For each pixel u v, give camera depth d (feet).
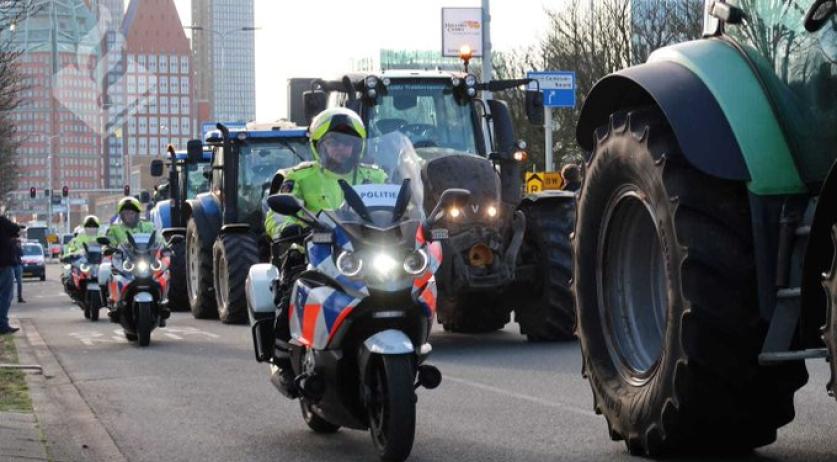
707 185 29.53
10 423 40.98
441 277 63.10
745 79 29.60
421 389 49.11
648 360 32.60
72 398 50.06
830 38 27.86
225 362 63.46
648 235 33.01
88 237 105.81
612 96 33.73
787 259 28.22
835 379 25.25
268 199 33.60
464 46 78.69
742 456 31.86
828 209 26.05
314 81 73.97
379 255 32.32
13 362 65.41
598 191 33.73
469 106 71.77
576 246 34.94
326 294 33.06
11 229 88.63
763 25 29.63
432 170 63.21
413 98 71.41
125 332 78.02
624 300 33.58
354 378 33.40
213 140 97.40
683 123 29.22
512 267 63.41
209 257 99.45
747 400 29.32
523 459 33.76
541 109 72.43
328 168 36.01
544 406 43.45
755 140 28.86
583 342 34.63
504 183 70.38
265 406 46.55
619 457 32.91
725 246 28.86
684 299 28.86
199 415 44.73
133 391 52.19
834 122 27.99
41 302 150.82
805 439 34.14
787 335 27.61
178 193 130.93
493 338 69.72
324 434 39.78
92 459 36.09
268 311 38.19
